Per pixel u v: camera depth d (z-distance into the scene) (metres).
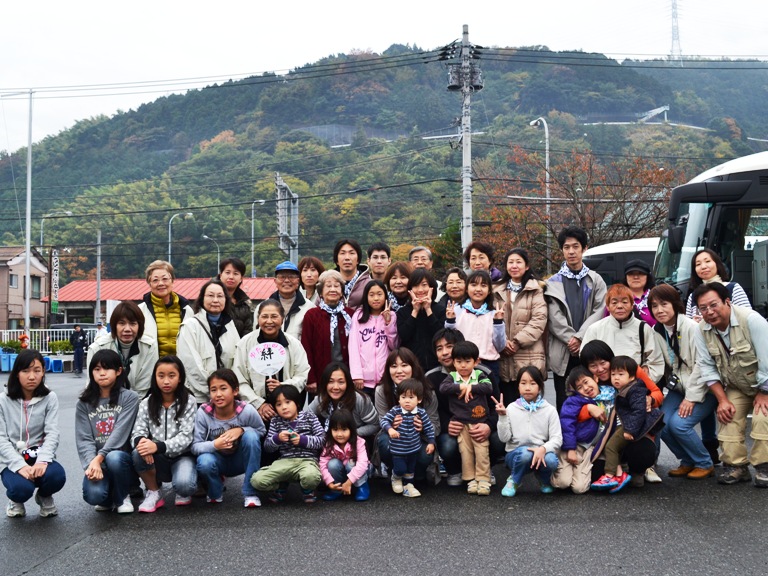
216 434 6.33
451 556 4.81
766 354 6.24
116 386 6.22
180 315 7.03
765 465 6.32
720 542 4.94
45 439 6.09
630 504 5.94
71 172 95.69
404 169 63.06
